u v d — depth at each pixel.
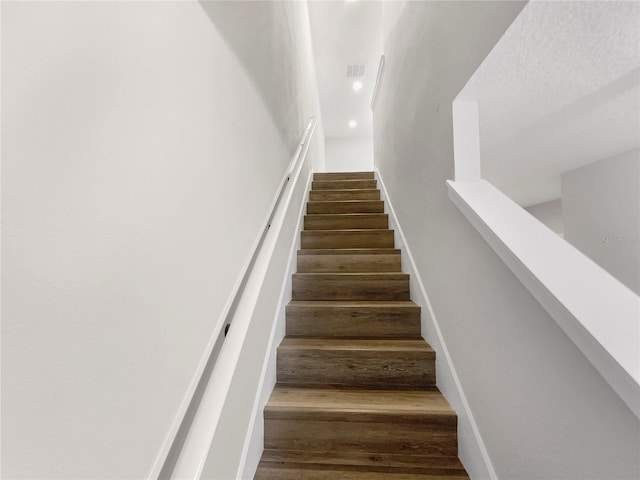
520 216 0.97
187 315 0.68
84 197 0.43
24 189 0.35
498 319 0.96
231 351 0.82
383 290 2.01
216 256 0.85
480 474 1.02
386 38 3.03
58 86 0.40
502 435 0.93
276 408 1.23
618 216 1.79
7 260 0.33
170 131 0.64
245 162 1.14
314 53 4.38
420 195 1.80
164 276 0.60
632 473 0.54
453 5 1.24
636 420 0.54
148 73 0.58
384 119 3.20
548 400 0.74
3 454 0.32
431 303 1.60
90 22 0.45
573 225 2.08
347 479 1.09
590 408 0.62
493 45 0.92
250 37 1.25
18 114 0.35
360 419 1.22
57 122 0.40
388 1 2.85
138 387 0.52
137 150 0.54
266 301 1.39
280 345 1.56
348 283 2.03
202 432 0.65
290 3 2.42
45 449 0.36
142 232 0.54
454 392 1.25
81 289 0.42
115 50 0.50
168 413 0.60
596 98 1.19
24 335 0.35
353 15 3.83
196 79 0.77
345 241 2.57
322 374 1.49
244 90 1.16
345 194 3.37
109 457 0.45
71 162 0.41
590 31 0.84
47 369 0.37
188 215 0.70
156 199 0.59
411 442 1.20
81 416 0.41
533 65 1.01
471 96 1.19
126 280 0.50
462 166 1.23
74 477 0.39
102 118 0.47
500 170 2.12
